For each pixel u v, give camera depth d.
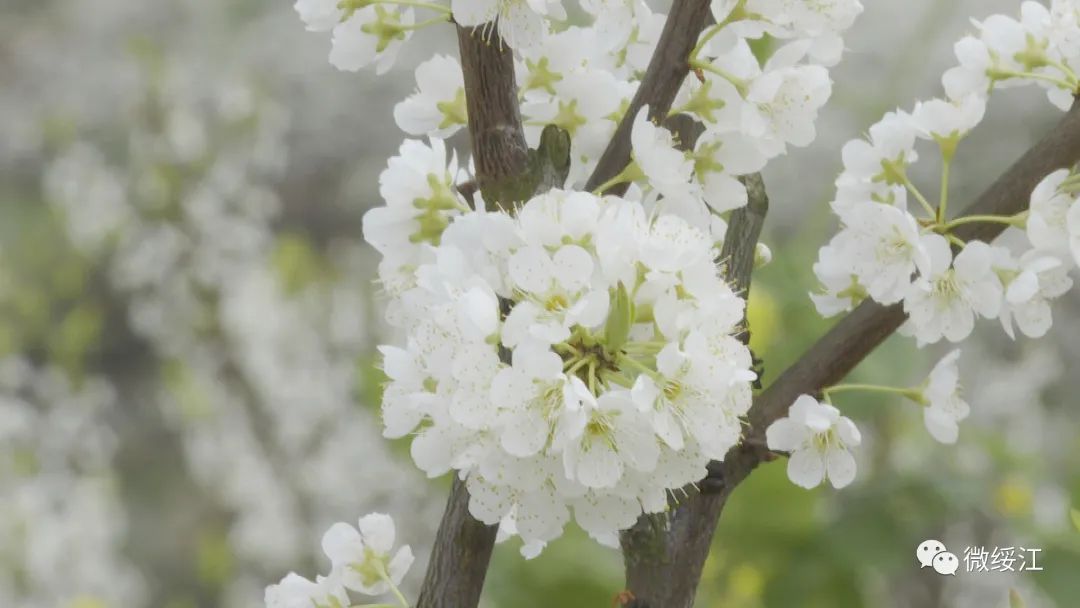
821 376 0.86
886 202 0.88
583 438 0.79
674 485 0.79
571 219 0.79
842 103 1.80
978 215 0.87
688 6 0.83
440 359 0.79
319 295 2.24
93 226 2.11
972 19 0.89
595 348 0.79
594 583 1.18
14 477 2.08
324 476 2.09
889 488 1.19
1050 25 0.89
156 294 2.16
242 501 2.13
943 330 0.86
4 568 2.01
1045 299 0.87
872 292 0.85
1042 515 1.32
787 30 0.84
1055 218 0.85
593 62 0.87
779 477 1.17
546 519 0.80
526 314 0.79
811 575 1.17
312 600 0.86
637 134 0.82
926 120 0.87
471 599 0.83
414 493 2.08
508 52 0.83
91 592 2.10
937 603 1.39
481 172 0.83
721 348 0.79
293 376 2.12
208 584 2.22
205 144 2.10
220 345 2.10
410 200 0.85
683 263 0.79
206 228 2.09
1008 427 1.78
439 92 0.86
